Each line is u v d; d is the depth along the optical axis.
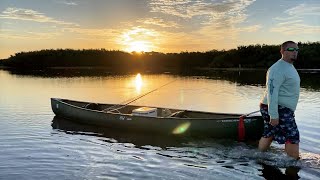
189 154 3.37
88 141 3.92
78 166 2.96
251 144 3.73
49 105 6.77
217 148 3.58
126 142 3.89
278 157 3.13
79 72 24.03
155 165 3.00
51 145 3.71
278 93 2.94
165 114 4.86
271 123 2.98
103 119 4.73
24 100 7.60
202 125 4.04
